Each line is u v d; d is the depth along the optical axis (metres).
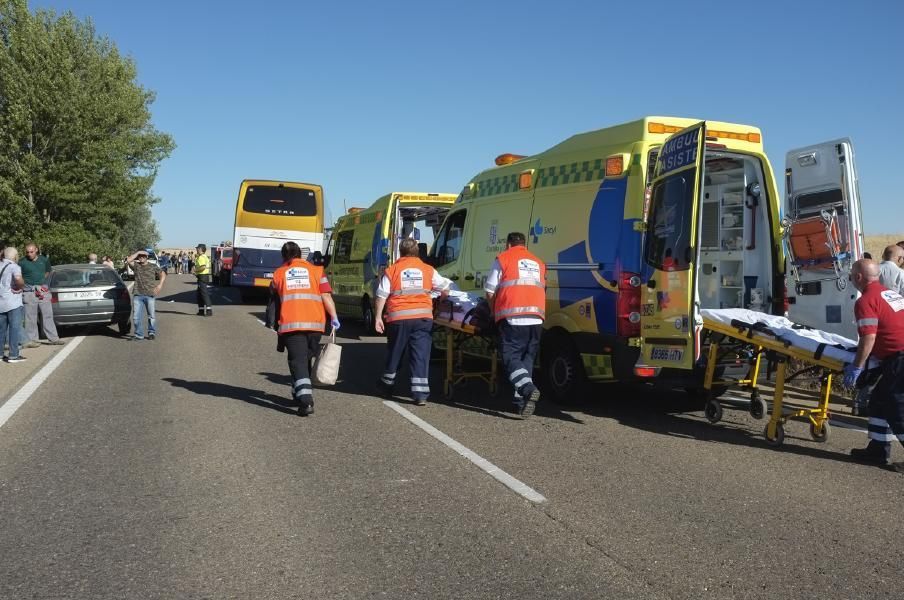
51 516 4.79
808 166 8.68
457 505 5.00
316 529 4.55
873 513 4.93
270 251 24.34
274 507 4.95
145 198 35.84
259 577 3.88
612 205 7.68
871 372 6.14
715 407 7.37
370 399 8.70
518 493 5.25
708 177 8.48
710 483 5.52
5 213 29.78
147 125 40.66
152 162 40.09
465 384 9.68
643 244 7.34
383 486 5.39
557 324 8.27
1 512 4.86
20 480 5.54
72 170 31.20
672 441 6.79
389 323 8.38
